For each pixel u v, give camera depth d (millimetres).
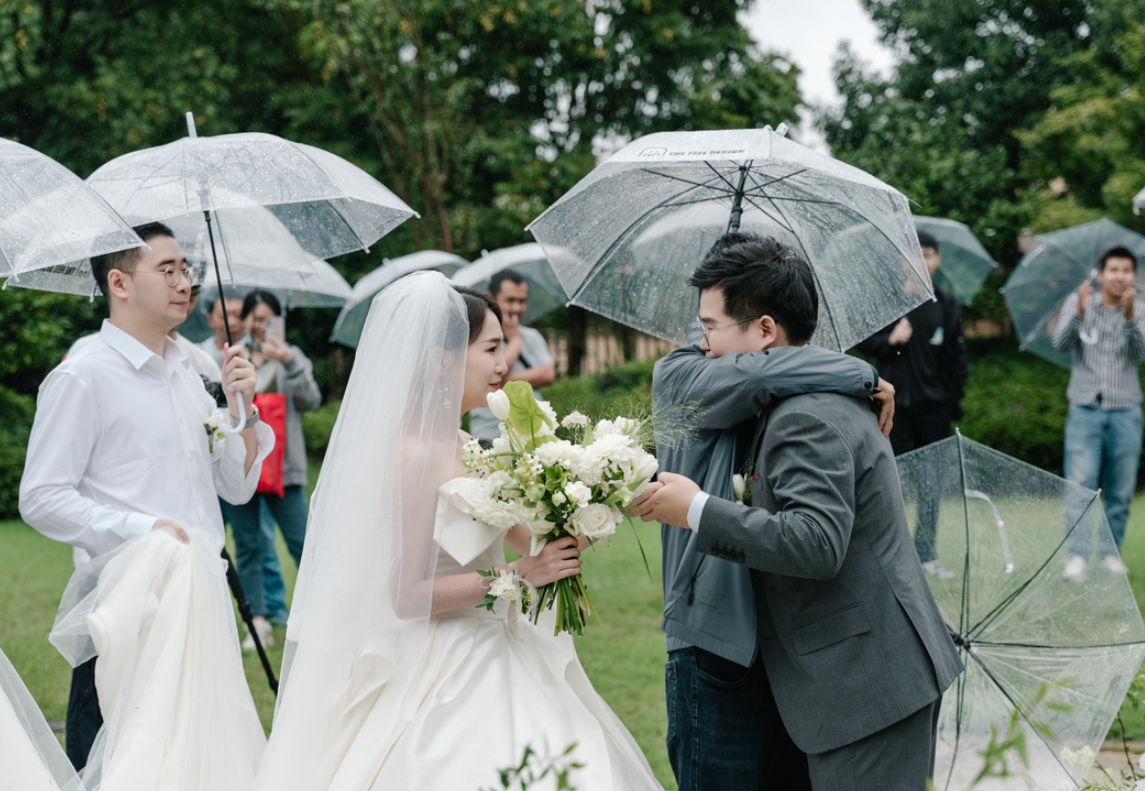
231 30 13875
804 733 2328
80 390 3008
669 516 2320
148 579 2809
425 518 2393
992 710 3018
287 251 4012
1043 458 9750
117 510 3045
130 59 12797
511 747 2289
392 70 12844
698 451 2576
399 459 2381
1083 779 2881
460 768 2242
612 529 2291
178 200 3201
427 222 13688
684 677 2562
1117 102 11969
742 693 2490
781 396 2361
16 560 7762
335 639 2338
